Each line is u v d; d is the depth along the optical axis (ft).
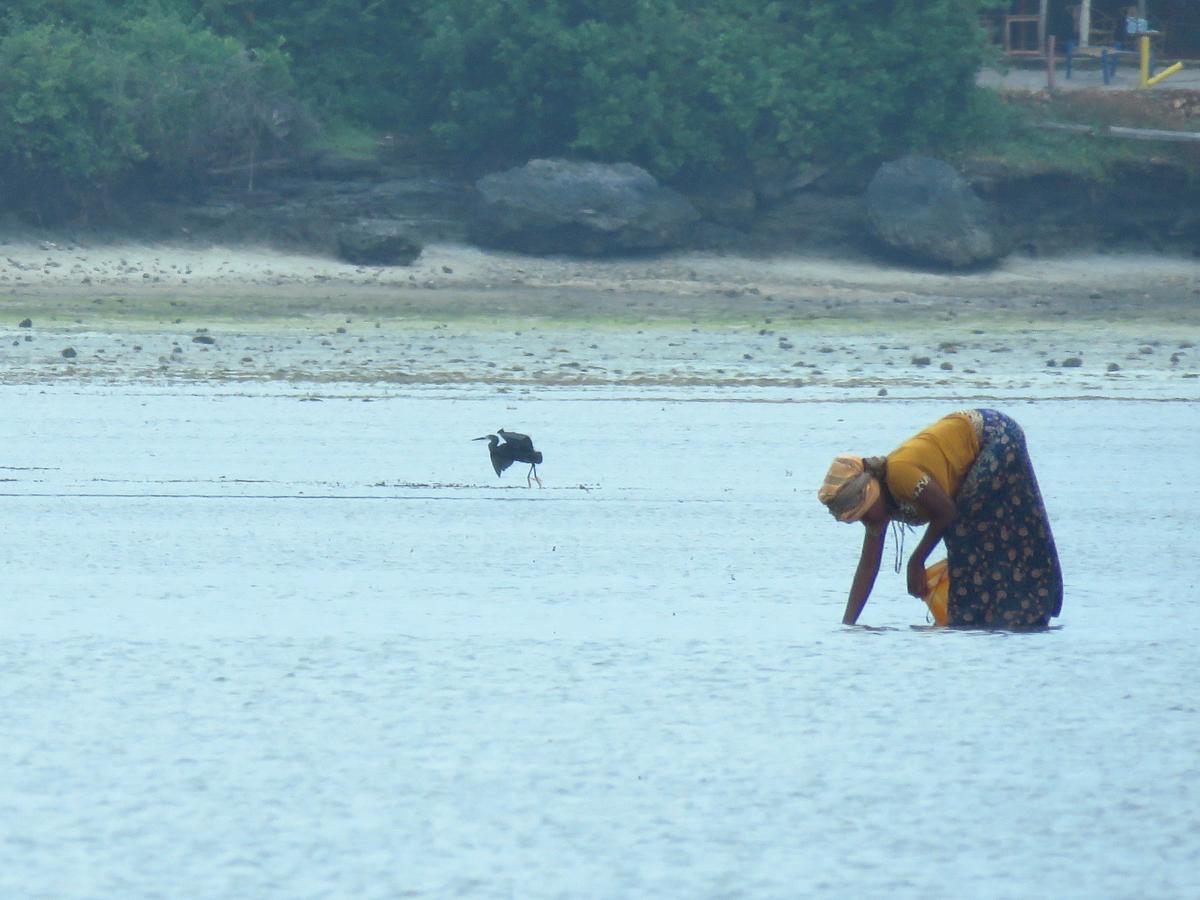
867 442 216.13
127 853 46.34
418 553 119.75
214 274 516.73
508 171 569.23
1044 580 89.76
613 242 562.25
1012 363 349.41
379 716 64.28
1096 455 203.51
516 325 412.36
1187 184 625.41
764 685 71.10
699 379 307.17
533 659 77.36
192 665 75.15
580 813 50.67
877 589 105.19
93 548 119.96
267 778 54.70
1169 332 425.69
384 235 539.29
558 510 147.02
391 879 44.19
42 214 547.49
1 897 42.42
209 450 195.21
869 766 56.65
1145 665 76.23
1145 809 51.49
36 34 549.54
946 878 44.68
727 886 43.88
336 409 246.88
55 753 57.93
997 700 67.77
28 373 291.79
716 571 112.47
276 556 116.88
